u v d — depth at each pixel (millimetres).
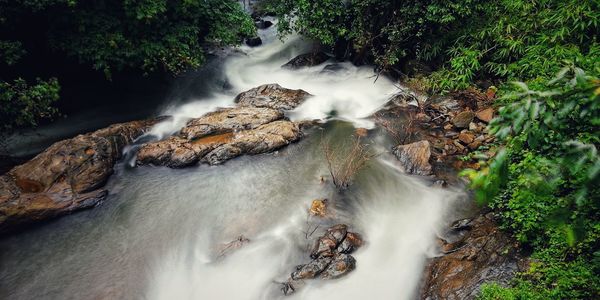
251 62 15695
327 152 8867
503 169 2275
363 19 12109
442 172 8562
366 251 6762
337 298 5922
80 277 6469
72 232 7395
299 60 14984
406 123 10578
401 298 5910
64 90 11992
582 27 9008
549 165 2381
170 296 6176
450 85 11094
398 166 8977
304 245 6855
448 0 10672
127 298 6117
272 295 6027
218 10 13148
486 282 5398
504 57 10820
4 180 7793
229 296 6133
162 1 10703
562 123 2502
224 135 9844
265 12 18828
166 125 10984
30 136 10297
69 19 9867
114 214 7836
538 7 10586
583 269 4797
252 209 7902
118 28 10609
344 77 14047
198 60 12680
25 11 9109
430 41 12031
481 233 6477
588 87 2109
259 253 6805
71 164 8359
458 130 9766
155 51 11297
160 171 9094
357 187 8375
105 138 9406
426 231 7168
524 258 5574
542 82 7828
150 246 7086
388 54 12211
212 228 7461
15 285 6340
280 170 9016
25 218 7340
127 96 12789
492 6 11250
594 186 2162
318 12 12016
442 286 5664
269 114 10609
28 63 10758
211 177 8844
